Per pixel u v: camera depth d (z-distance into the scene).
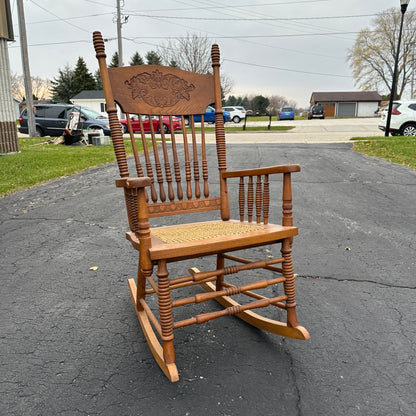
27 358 1.59
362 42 39.81
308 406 1.32
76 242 3.03
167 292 1.40
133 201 1.70
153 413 1.28
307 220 3.55
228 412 1.29
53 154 7.88
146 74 2.00
